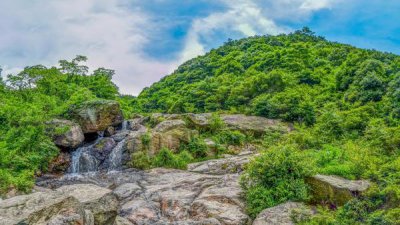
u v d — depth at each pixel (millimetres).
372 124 23812
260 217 12984
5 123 21125
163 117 30438
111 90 36375
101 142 23844
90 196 12539
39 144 20516
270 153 15703
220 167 20562
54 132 22188
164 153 21828
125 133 25250
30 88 28422
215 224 12445
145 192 16312
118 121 26203
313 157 17531
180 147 23969
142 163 21344
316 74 40812
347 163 16156
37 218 9469
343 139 22688
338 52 48969
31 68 28984
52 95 28625
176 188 16734
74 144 22594
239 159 21438
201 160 23094
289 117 30094
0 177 15781
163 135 23609
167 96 50156
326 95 34375
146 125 30047
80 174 21016
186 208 14375
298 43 61938
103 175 20359
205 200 14562
